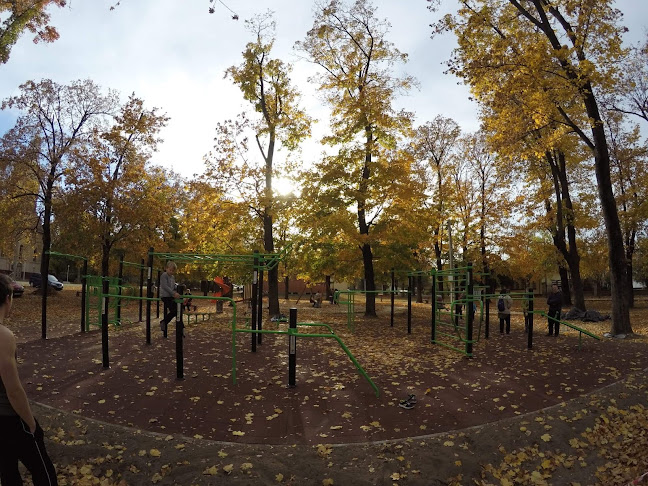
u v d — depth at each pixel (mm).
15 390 2838
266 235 19547
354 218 19984
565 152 23828
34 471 3018
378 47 20109
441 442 5309
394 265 22281
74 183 23359
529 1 14461
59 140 25750
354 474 4543
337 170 18938
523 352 10641
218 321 18047
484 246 27766
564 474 4797
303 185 19984
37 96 24844
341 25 20109
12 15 14898
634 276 52531
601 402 6586
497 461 5027
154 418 5777
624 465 4883
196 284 47938
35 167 25047
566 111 17594
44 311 11281
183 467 4551
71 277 66625
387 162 20078
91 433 5164
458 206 27969
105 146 24797
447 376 8273
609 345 11445
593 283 58844
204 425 5691
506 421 5906
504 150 15000
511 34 14859
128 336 11984
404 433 5598
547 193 26297
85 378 7324
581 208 27391
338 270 23641
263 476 4430
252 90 19438
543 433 5578
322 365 9055
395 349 11312
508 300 14844
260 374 8141
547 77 14094
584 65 12062
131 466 4570
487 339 13148
